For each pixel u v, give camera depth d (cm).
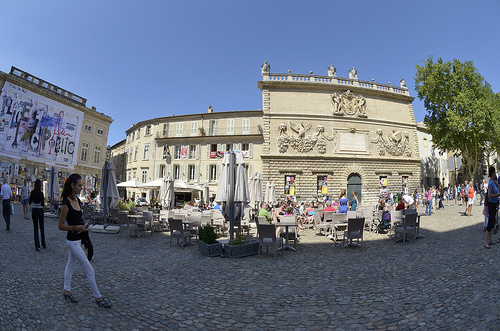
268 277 675
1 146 2467
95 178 3425
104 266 714
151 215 1230
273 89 2959
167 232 1376
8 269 575
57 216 1648
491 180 755
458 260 693
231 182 985
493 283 467
